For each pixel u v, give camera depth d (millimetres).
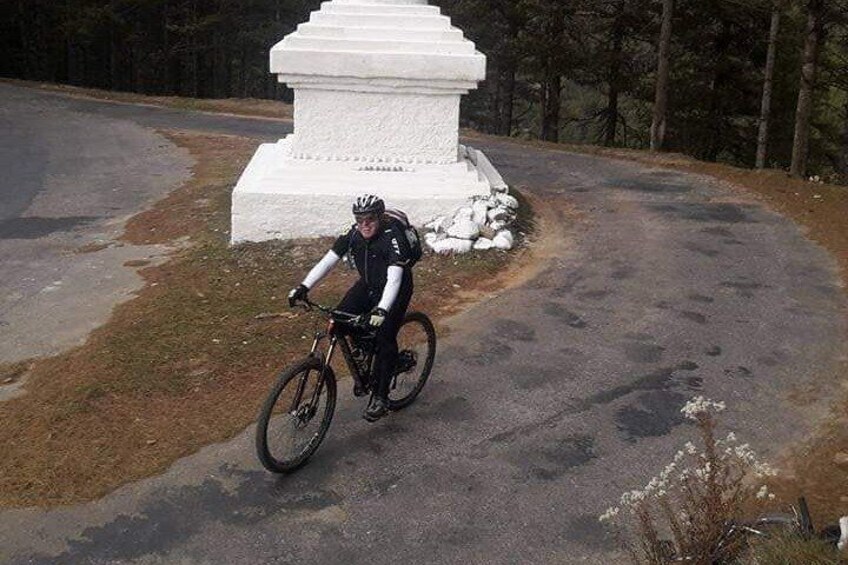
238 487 4781
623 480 4793
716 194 12227
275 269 8602
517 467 4941
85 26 33312
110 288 8562
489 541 4281
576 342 6723
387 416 5562
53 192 14062
